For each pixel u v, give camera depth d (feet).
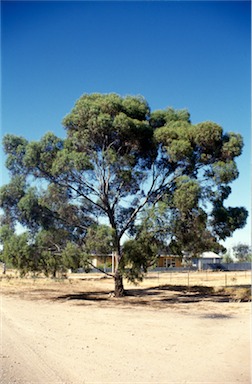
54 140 88.69
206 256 319.27
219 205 88.53
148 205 95.35
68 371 27.86
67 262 85.25
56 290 122.83
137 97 97.71
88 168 82.89
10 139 90.89
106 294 108.27
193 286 128.57
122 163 89.15
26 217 90.58
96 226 85.30
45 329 46.93
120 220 100.94
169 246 87.76
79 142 89.86
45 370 27.99
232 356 32.76
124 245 86.74
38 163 89.40
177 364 30.04
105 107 91.15
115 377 26.48
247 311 66.44
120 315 62.95
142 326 50.29
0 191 89.40
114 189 96.12
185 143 83.15
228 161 88.12
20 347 35.63
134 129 89.04
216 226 89.35
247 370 28.37
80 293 112.06
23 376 26.40
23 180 91.09
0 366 28.68
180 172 90.48
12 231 90.53
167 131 88.89
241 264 274.16
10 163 90.38
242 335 42.96
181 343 38.52
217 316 60.75
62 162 82.69
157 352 34.24
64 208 93.09
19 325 49.70
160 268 267.39
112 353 33.73
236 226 90.33
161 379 26.09
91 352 34.04
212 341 39.52
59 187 91.61
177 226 84.74
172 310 70.23
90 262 86.79
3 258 92.22
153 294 107.86
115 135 91.40
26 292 113.50
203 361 30.99
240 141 86.84
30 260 88.22
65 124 92.68
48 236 89.97
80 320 56.08
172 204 85.87
